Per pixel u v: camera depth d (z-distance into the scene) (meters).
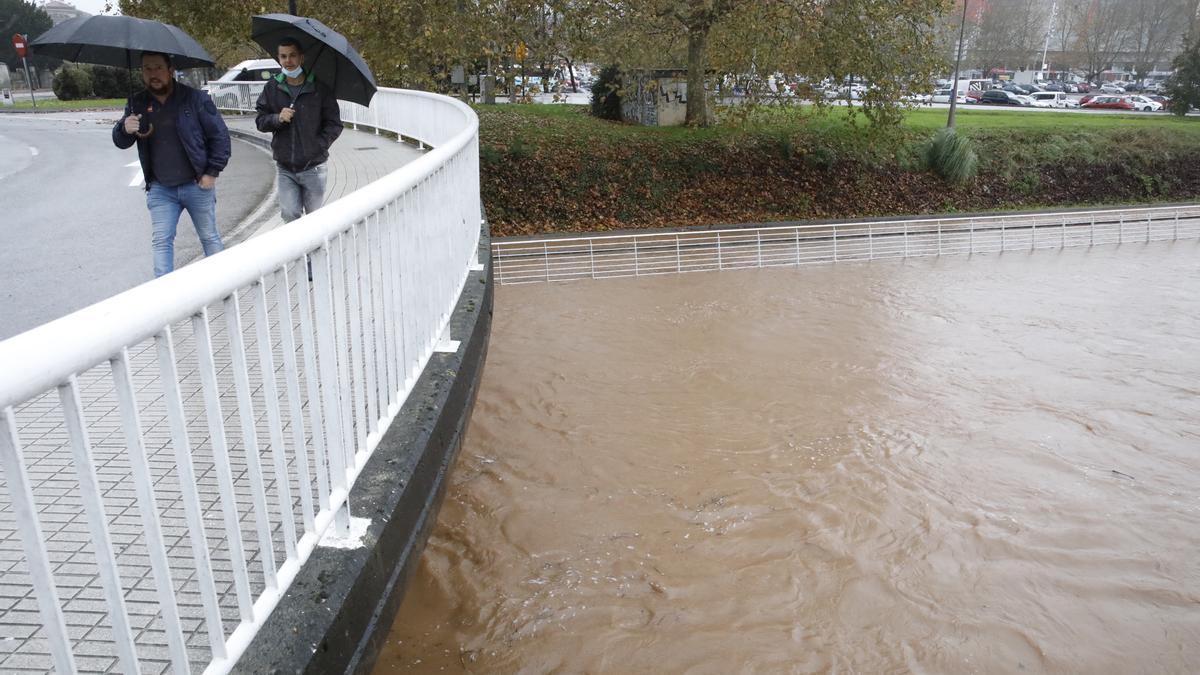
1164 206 35.78
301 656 2.51
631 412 14.96
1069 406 15.84
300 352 4.95
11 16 59.50
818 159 32.44
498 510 10.69
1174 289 25.12
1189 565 10.05
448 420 4.61
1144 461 13.31
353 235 3.17
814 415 15.05
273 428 2.48
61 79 46.31
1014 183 35.53
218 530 3.12
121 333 1.65
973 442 13.98
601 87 35.50
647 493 11.49
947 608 8.95
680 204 30.23
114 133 5.46
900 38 29.52
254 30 6.58
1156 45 95.62
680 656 7.84
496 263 24.89
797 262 26.39
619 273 25.05
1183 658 8.32
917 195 33.69
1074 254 29.45
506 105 37.06
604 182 29.77
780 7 26.94
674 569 9.43
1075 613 8.98
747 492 11.61
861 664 7.96
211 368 2.11
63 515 3.14
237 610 2.67
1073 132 38.38
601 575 9.20
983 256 28.66
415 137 15.96
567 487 11.60
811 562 9.70
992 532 10.73
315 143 6.61
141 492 1.82
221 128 5.70
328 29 6.66
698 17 28.75
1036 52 101.00
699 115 32.75
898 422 14.74
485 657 7.64
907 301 23.33
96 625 2.55
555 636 8.00
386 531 3.31
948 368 18.02
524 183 28.92
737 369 17.53
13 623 2.54
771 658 7.93
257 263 2.26
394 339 3.96
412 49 25.50
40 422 3.96
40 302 6.37
